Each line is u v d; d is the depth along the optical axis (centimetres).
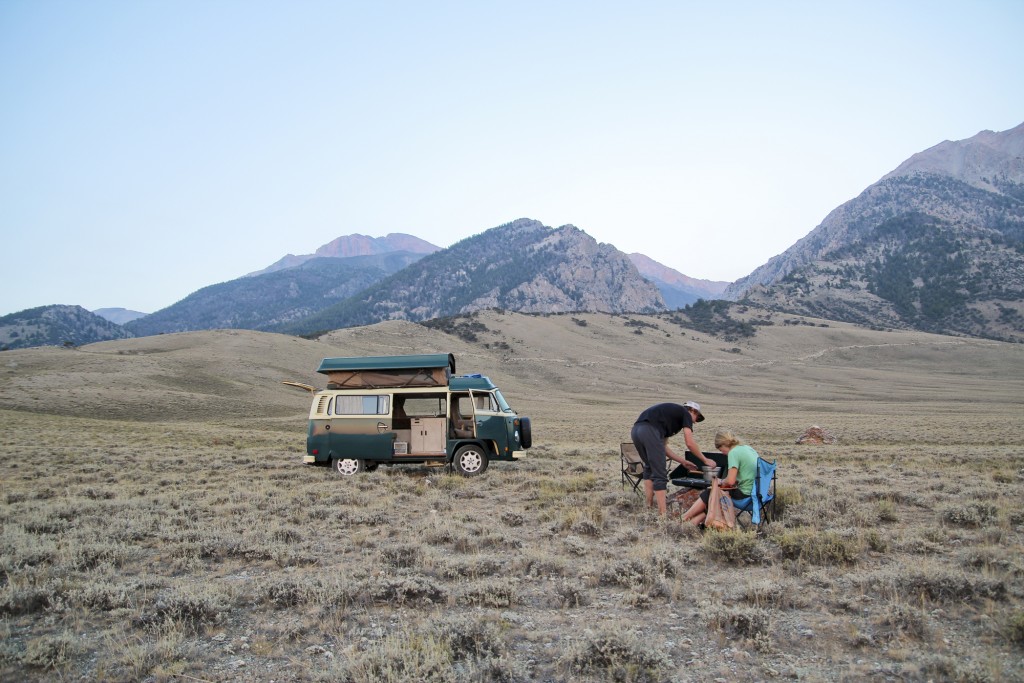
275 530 977
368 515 1112
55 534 959
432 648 542
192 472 1830
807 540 869
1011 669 523
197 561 829
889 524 1084
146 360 11362
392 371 1772
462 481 1556
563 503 1223
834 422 7319
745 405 12850
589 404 13225
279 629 618
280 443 3438
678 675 528
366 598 686
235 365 12325
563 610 673
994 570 766
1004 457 2616
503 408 1759
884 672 527
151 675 524
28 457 2141
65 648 556
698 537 965
